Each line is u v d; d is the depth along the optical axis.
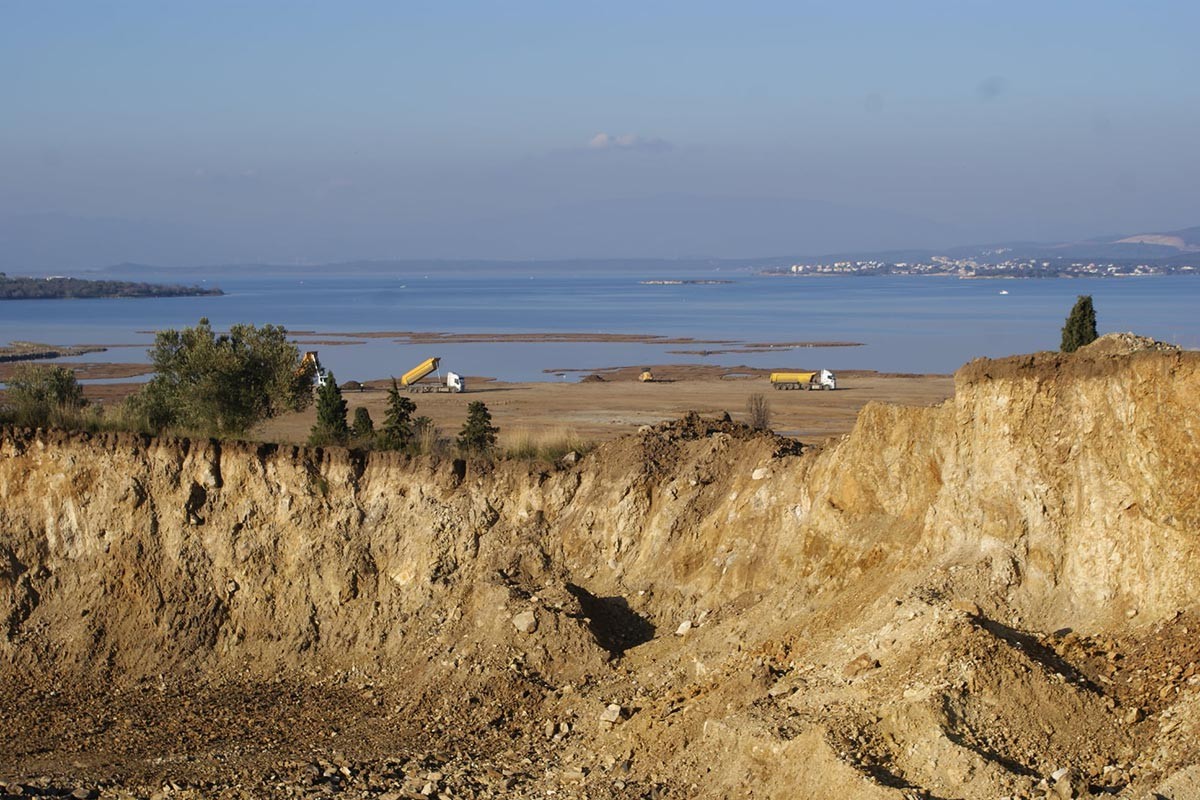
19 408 43.75
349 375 132.75
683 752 26.11
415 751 29.67
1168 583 24.84
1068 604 26.33
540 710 31.19
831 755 22.47
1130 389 25.67
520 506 37.56
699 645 31.14
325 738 31.20
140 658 36.75
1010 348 151.88
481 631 34.03
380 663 35.53
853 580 30.38
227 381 53.34
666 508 35.78
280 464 38.41
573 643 32.72
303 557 37.69
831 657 27.22
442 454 40.56
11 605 37.66
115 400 102.62
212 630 37.25
